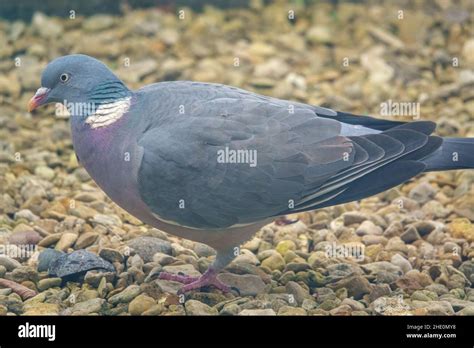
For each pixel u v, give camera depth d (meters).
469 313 10.30
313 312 10.36
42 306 10.41
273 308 10.49
